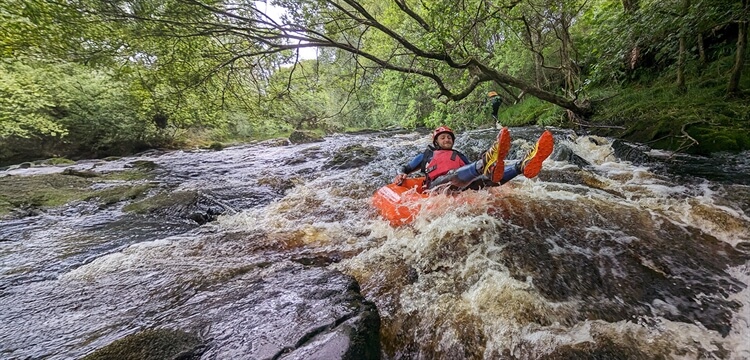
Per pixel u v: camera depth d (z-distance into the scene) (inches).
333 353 51.6
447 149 148.9
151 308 71.8
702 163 178.1
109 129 504.7
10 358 55.8
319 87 289.4
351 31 266.5
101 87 485.7
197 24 200.4
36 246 116.9
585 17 371.9
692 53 281.9
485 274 84.4
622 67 322.0
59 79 440.1
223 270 91.4
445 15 204.1
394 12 355.9
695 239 99.7
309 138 516.4
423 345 67.1
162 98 260.7
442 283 84.4
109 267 96.1
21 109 402.0
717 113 211.9
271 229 130.7
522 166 116.8
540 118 378.9
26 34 178.5
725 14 191.2
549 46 415.8
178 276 88.5
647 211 116.6
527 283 80.4
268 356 51.9
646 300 76.0
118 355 52.9
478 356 62.2
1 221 144.7
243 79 276.1
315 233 123.5
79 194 190.4
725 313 71.0
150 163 315.9
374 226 127.1
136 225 140.0
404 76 285.6
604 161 202.2
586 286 80.7
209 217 154.5
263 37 211.8
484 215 114.2
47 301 77.5
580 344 60.5
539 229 107.0
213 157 383.6
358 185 191.0
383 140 442.9
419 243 104.3
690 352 58.9
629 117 265.7
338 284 77.6
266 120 332.8
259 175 258.1
